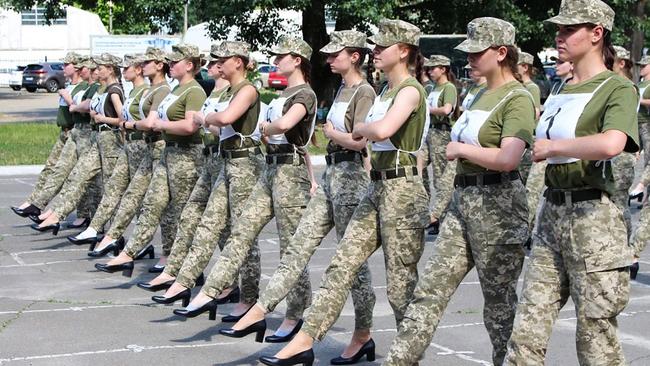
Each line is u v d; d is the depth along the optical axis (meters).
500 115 4.76
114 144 10.26
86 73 11.18
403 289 5.39
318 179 16.73
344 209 5.80
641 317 7.37
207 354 6.36
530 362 4.39
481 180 4.80
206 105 7.29
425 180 11.70
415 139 5.33
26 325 7.12
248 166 6.88
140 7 26.83
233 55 6.78
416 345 4.91
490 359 6.25
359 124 5.28
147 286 7.48
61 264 9.51
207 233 7.07
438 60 11.33
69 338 6.75
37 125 27.14
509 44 4.83
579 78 4.41
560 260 4.40
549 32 25.78
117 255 9.30
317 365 6.11
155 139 8.74
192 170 8.04
